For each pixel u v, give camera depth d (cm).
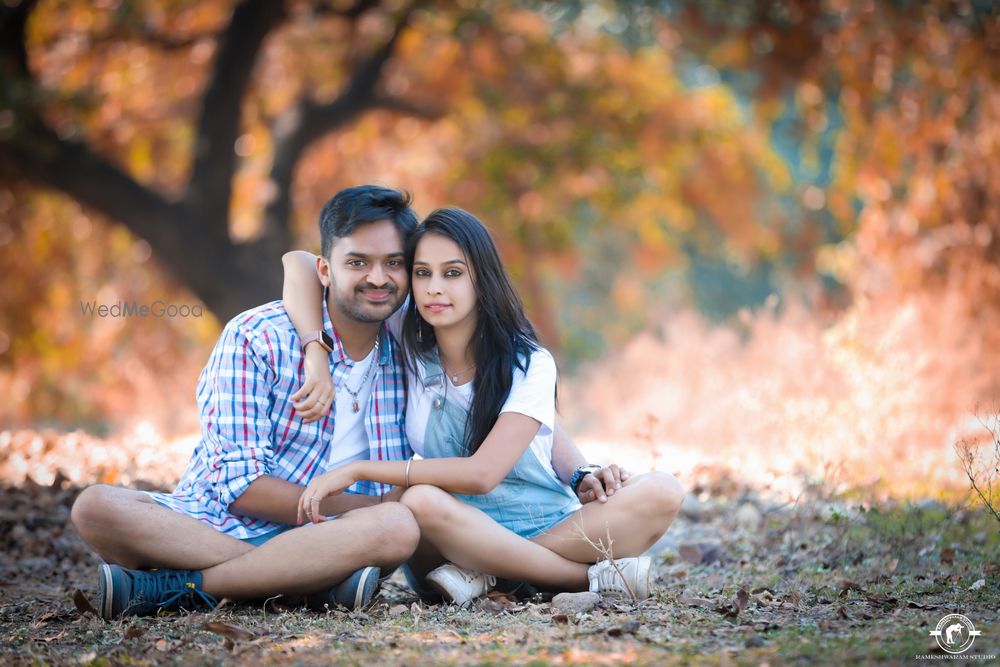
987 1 1416
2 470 826
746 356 1184
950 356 1043
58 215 2186
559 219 2383
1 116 1697
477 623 454
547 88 2231
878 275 1414
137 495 479
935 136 1470
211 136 1939
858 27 1645
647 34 2194
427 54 2219
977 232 1338
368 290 498
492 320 509
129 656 402
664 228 3103
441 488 495
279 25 1972
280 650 407
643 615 456
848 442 882
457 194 2323
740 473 841
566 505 535
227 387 496
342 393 521
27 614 490
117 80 2050
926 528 634
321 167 2380
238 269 1967
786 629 425
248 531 495
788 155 3406
